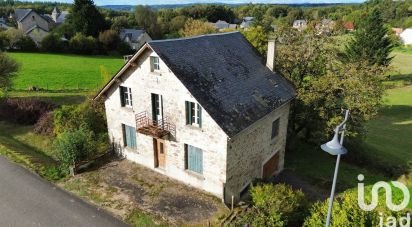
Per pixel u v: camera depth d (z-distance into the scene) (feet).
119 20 371.15
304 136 97.45
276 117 72.02
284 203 52.06
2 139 87.45
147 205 59.52
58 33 283.18
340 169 82.07
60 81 167.84
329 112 80.79
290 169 81.61
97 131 88.89
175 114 63.05
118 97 72.43
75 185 65.72
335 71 84.84
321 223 46.32
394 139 108.88
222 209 58.70
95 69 201.67
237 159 61.36
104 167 73.00
